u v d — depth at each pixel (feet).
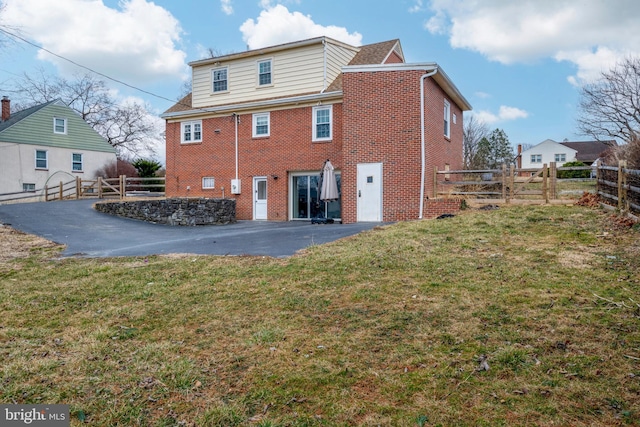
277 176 57.77
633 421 9.44
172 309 18.52
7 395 11.58
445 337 14.17
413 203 46.19
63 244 35.32
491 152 156.46
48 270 26.14
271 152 58.29
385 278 20.93
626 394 10.46
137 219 52.75
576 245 25.07
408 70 46.68
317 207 55.98
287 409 10.61
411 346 13.66
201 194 63.98
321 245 30.07
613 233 26.96
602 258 22.17
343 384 11.67
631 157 43.11
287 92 58.59
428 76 46.75
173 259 28.12
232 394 11.41
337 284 20.51
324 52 56.13
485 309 16.33
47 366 13.23
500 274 20.53
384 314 16.51
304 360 13.15
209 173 63.26
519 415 9.90
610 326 14.23
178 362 13.33
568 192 42.52
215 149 62.80
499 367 12.05
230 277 22.89
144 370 12.92
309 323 16.15
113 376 12.58
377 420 9.98
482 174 52.54
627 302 16.12
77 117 97.45
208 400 11.14
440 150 54.03
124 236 40.24
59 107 93.97
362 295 18.72
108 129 132.77
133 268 25.85
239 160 60.80
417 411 10.27
